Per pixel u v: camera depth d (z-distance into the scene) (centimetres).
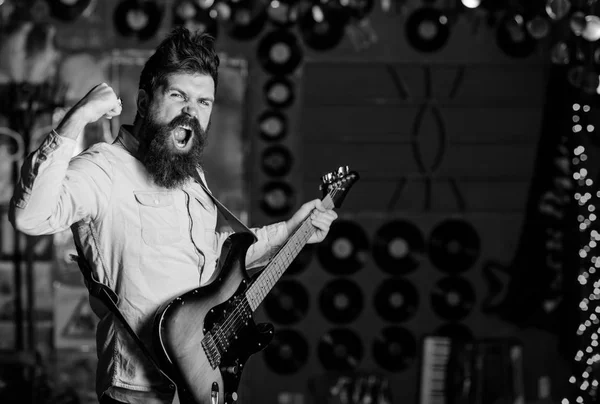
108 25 719
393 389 746
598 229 689
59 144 243
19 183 242
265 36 735
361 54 745
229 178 729
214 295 285
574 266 712
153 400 273
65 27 715
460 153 759
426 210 760
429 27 745
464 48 750
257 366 736
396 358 748
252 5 724
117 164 278
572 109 715
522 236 740
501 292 753
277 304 740
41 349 708
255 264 344
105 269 273
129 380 271
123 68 719
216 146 729
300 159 743
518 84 758
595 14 650
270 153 741
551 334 752
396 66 752
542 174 732
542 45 748
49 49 714
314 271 748
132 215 275
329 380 709
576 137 713
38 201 242
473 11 713
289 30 736
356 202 755
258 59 735
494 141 760
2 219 705
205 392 281
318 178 753
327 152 754
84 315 712
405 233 755
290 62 736
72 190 258
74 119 245
